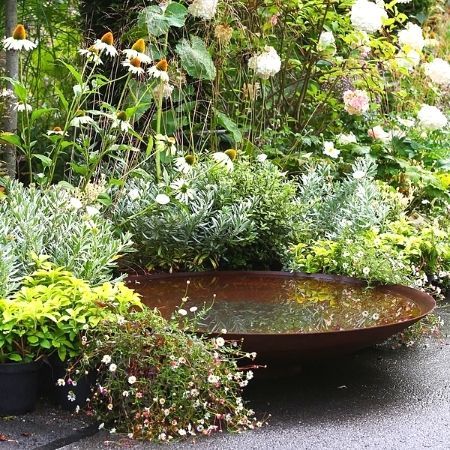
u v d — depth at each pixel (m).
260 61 4.93
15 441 2.49
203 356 2.62
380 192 4.99
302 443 2.55
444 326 3.97
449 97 7.20
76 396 2.72
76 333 2.67
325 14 5.36
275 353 2.82
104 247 3.24
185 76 4.95
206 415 2.58
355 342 2.86
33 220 3.17
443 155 6.04
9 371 2.65
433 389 3.09
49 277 2.90
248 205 4.10
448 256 4.62
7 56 4.40
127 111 3.89
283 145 5.36
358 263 3.78
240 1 5.24
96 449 2.46
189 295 3.51
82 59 5.05
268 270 4.30
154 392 2.56
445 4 8.13
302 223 4.27
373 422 2.74
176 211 4.00
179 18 4.56
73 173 4.66
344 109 5.61
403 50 5.43
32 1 5.25
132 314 2.70
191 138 4.68
